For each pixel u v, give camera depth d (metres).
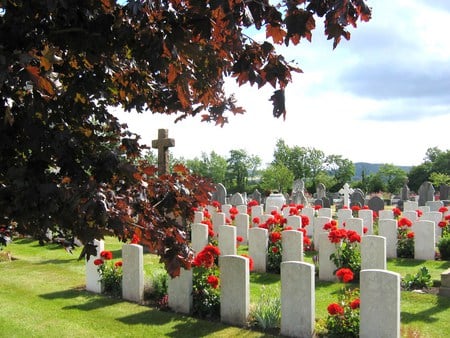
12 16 2.21
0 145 2.33
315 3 2.37
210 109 3.66
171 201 3.21
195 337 6.54
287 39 2.45
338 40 2.40
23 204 2.19
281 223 11.90
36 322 7.22
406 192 30.34
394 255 11.83
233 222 14.97
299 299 6.32
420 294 8.22
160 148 12.92
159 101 3.65
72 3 2.27
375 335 5.74
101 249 8.88
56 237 3.15
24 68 1.92
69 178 2.38
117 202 2.62
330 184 66.19
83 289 9.12
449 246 11.49
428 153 64.81
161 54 2.34
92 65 2.75
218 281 7.21
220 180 76.19
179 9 2.55
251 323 6.90
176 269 3.02
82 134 2.80
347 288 8.76
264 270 10.46
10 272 10.60
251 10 2.37
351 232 9.34
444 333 6.50
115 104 3.65
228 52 2.74
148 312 7.64
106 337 6.59
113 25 2.43
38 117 2.34
